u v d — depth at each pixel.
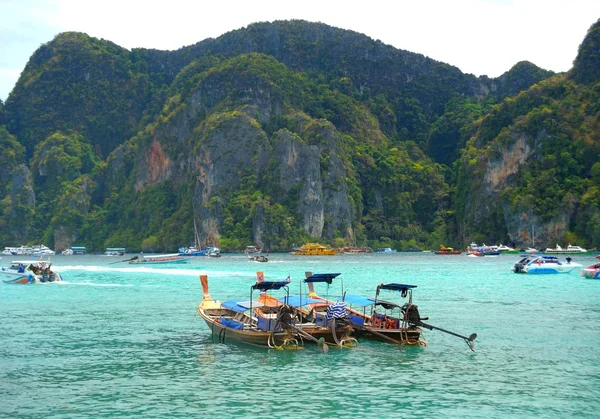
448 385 33.06
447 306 62.97
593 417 28.33
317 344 41.66
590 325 50.75
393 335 42.31
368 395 31.41
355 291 78.62
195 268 139.25
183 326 51.31
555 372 35.53
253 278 105.94
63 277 110.12
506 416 28.47
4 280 93.62
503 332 47.59
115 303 67.38
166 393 31.83
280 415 28.61
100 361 38.47
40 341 44.94
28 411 29.22
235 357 39.44
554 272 109.31
